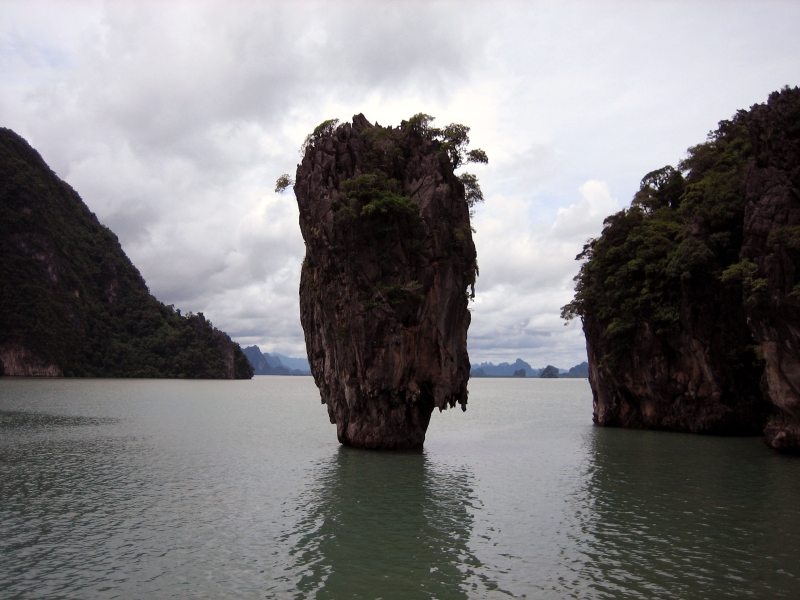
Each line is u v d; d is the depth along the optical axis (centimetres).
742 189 4722
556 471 3856
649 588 1950
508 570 2106
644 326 6000
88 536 2469
